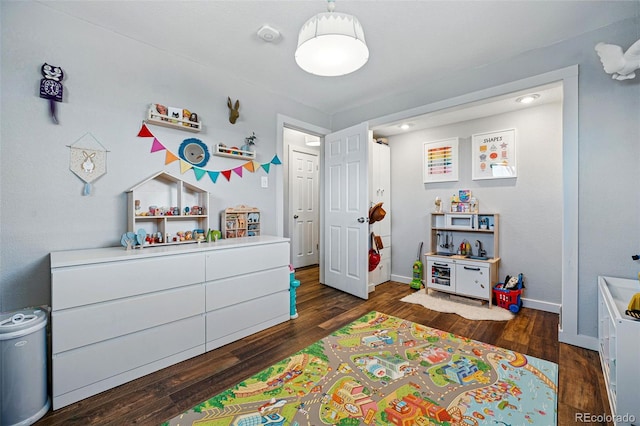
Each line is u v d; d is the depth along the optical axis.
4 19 1.70
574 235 2.18
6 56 1.71
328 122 3.96
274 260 2.57
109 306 1.67
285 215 4.85
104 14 1.92
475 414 1.44
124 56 2.15
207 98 2.63
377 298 3.40
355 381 1.73
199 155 2.59
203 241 2.44
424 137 3.99
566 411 1.46
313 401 1.55
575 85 2.16
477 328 2.52
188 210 2.44
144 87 2.25
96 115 2.02
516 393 1.61
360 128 3.41
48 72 1.81
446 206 3.79
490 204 3.43
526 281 3.18
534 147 3.14
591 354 2.04
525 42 2.26
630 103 1.98
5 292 1.70
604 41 2.06
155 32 2.12
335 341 2.26
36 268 1.80
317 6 1.85
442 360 1.97
